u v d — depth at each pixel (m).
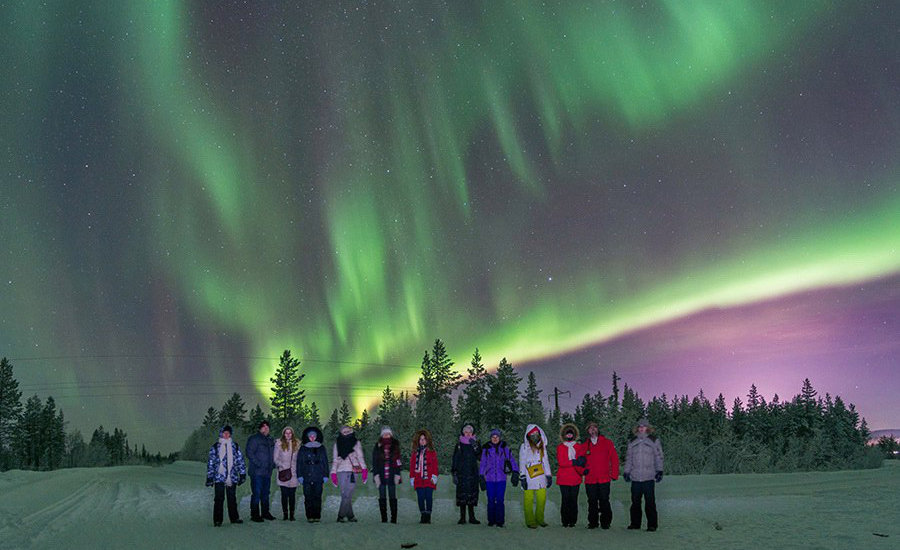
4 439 101.69
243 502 19.03
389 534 11.86
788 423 97.12
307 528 12.78
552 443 56.84
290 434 14.75
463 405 75.81
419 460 14.00
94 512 16.31
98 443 131.62
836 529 12.29
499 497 13.37
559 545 10.65
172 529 12.90
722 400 105.69
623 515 15.52
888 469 37.22
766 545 10.43
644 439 12.88
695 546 10.44
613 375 84.81
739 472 40.47
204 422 123.56
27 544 11.36
